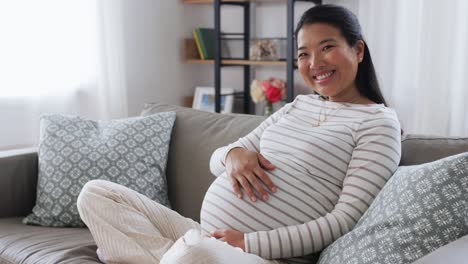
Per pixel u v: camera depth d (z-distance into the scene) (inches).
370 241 45.1
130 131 80.1
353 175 54.5
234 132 77.0
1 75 109.4
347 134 57.5
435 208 43.4
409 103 116.6
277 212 55.6
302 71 64.0
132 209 61.7
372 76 63.7
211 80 158.6
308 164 56.9
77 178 76.3
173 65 149.7
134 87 139.6
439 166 45.7
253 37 144.5
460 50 107.7
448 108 111.2
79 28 120.0
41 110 115.2
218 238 55.1
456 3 107.7
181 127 82.4
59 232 72.4
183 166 79.8
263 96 132.3
